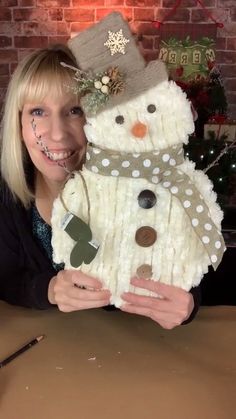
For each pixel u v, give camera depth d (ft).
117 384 1.80
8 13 6.08
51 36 6.15
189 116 1.77
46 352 2.01
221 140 4.45
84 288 1.97
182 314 1.93
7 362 1.93
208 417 1.62
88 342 2.09
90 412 1.65
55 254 1.88
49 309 2.38
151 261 1.85
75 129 2.35
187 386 1.79
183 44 5.35
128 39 1.79
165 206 1.81
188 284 1.88
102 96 1.74
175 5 5.94
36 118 2.34
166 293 1.88
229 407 1.68
